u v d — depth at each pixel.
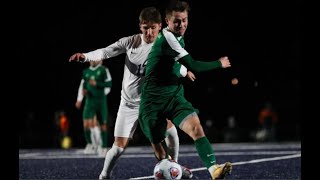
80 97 42.19
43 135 79.50
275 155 35.59
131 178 22.84
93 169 28.05
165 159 18.83
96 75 41.03
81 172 26.34
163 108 18.52
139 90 20.69
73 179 23.00
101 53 20.77
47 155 41.78
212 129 80.38
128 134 20.86
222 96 93.31
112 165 21.16
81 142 81.94
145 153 42.28
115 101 94.62
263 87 96.81
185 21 18.39
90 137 42.81
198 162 30.95
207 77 90.94
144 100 18.81
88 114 41.97
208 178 22.27
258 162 29.66
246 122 94.50
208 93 92.69
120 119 20.91
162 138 18.98
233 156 35.31
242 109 94.19
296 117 95.00
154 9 20.06
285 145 54.81
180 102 18.55
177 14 18.25
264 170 25.12
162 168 18.52
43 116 95.12
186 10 18.39
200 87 91.88
